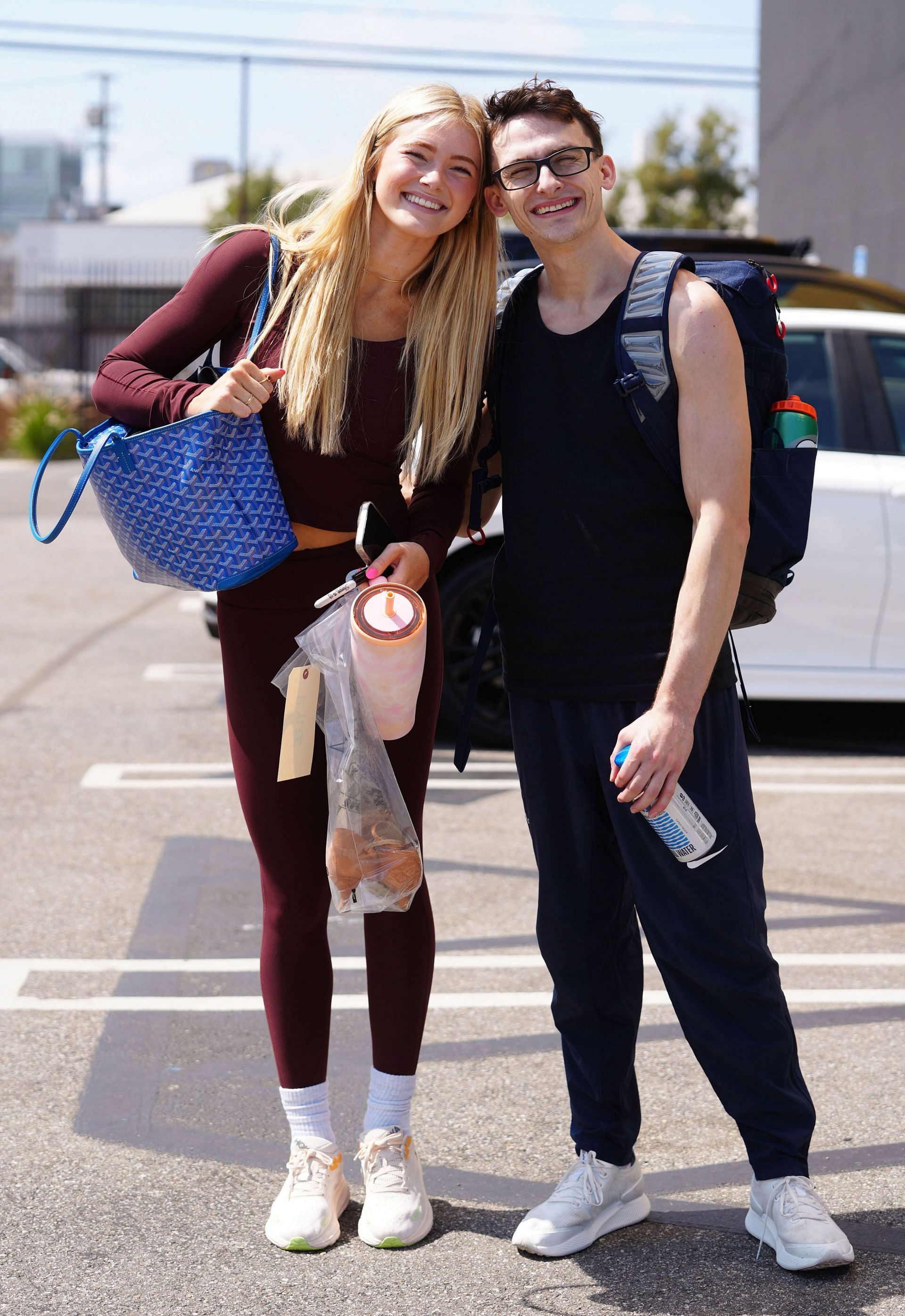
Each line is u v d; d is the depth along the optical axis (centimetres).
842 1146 265
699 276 216
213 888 413
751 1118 229
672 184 3981
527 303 225
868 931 378
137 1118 278
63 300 3012
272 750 234
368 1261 228
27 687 693
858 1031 317
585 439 216
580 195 212
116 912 393
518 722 233
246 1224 239
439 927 381
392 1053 239
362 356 230
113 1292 218
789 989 340
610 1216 236
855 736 609
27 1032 317
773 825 475
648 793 207
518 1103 286
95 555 1238
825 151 1625
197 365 236
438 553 234
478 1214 244
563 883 234
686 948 222
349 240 224
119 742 587
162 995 339
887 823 477
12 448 2305
